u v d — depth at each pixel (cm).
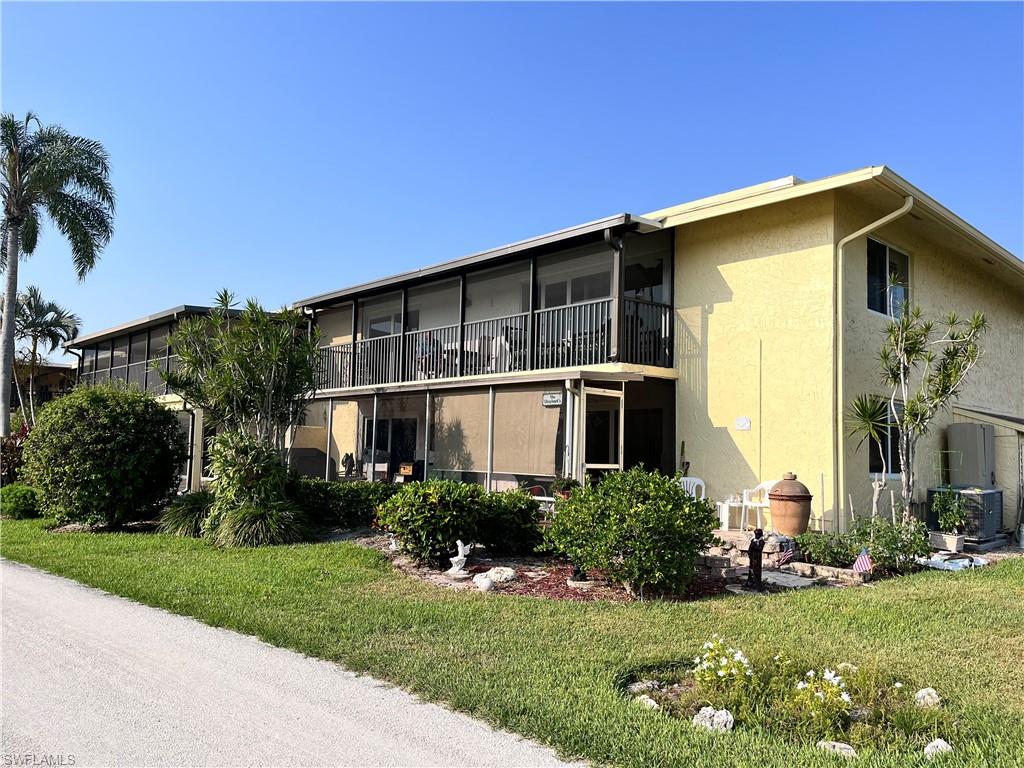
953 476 1379
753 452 1214
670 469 1327
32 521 1447
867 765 374
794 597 773
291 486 1309
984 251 1446
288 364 1333
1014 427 1358
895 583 860
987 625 659
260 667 532
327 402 1948
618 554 774
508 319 1619
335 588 804
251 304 1338
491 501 1005
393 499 970
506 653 565
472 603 736
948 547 1172
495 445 1352
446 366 1617
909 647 590
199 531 1222
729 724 423
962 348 1112
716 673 483
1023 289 1766
